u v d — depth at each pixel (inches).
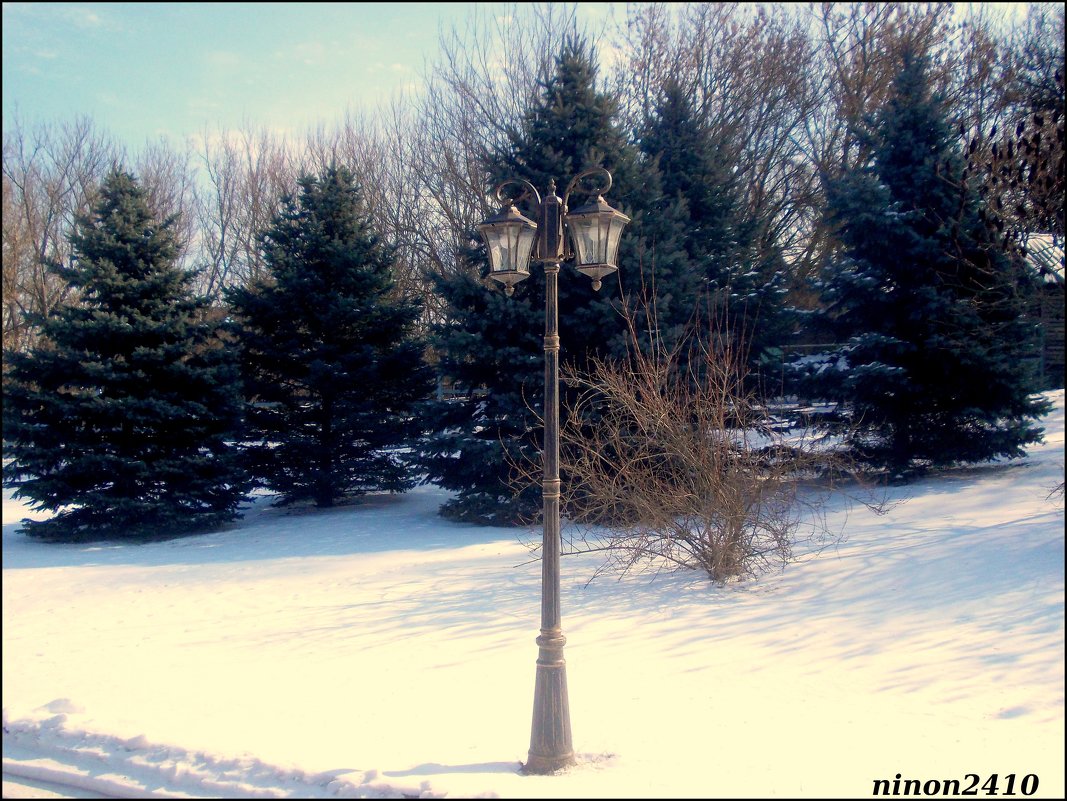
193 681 288.7
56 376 605.3
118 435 609.9
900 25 986.7
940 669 265.4
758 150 1094.4
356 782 194.7
